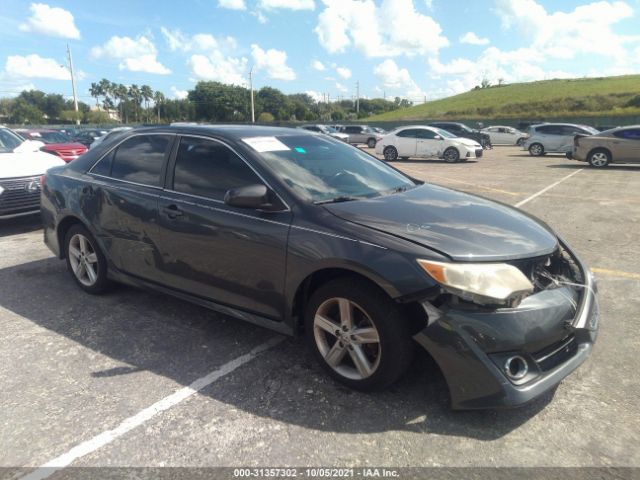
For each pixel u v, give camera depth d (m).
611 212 8.36
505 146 34.12
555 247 2.97
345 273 2.88
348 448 2.48
